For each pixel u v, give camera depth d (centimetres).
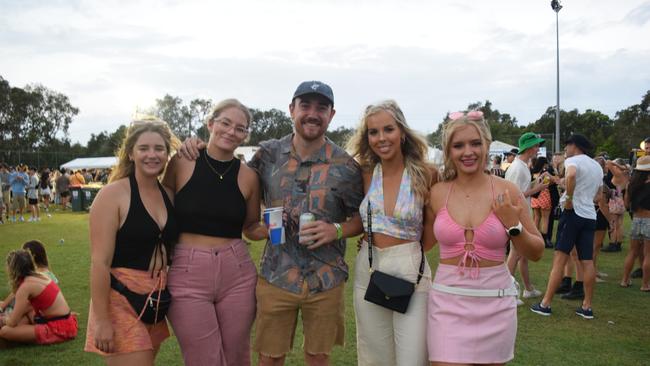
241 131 277
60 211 1883
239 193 284
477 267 248
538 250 250
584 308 496
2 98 5619
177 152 283
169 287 267
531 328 462
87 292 583
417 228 274
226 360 285
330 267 290
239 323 281
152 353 255
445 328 250
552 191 897
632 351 402
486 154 260
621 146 4831
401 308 262
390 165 289
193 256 267
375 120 275
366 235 288
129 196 255
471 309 247
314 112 280
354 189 299
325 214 291
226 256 275
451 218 256
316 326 290
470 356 243
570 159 501
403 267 271
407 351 267
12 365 373
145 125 259
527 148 569
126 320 246
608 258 816
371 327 281
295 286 284
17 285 426
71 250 888
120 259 251
